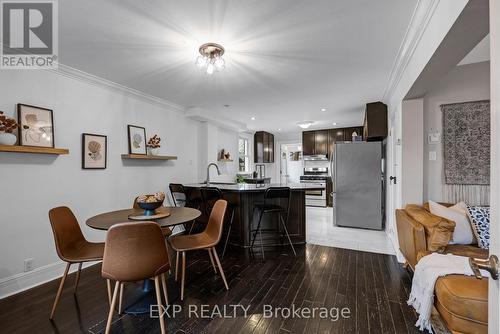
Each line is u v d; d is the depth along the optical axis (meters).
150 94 3.59
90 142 2.88
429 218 2.09
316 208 6.40
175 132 4.29
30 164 2.34
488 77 2.46
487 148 2.46
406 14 1.72
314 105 4.23
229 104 4.18
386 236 3.88
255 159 7.22
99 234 2.96
